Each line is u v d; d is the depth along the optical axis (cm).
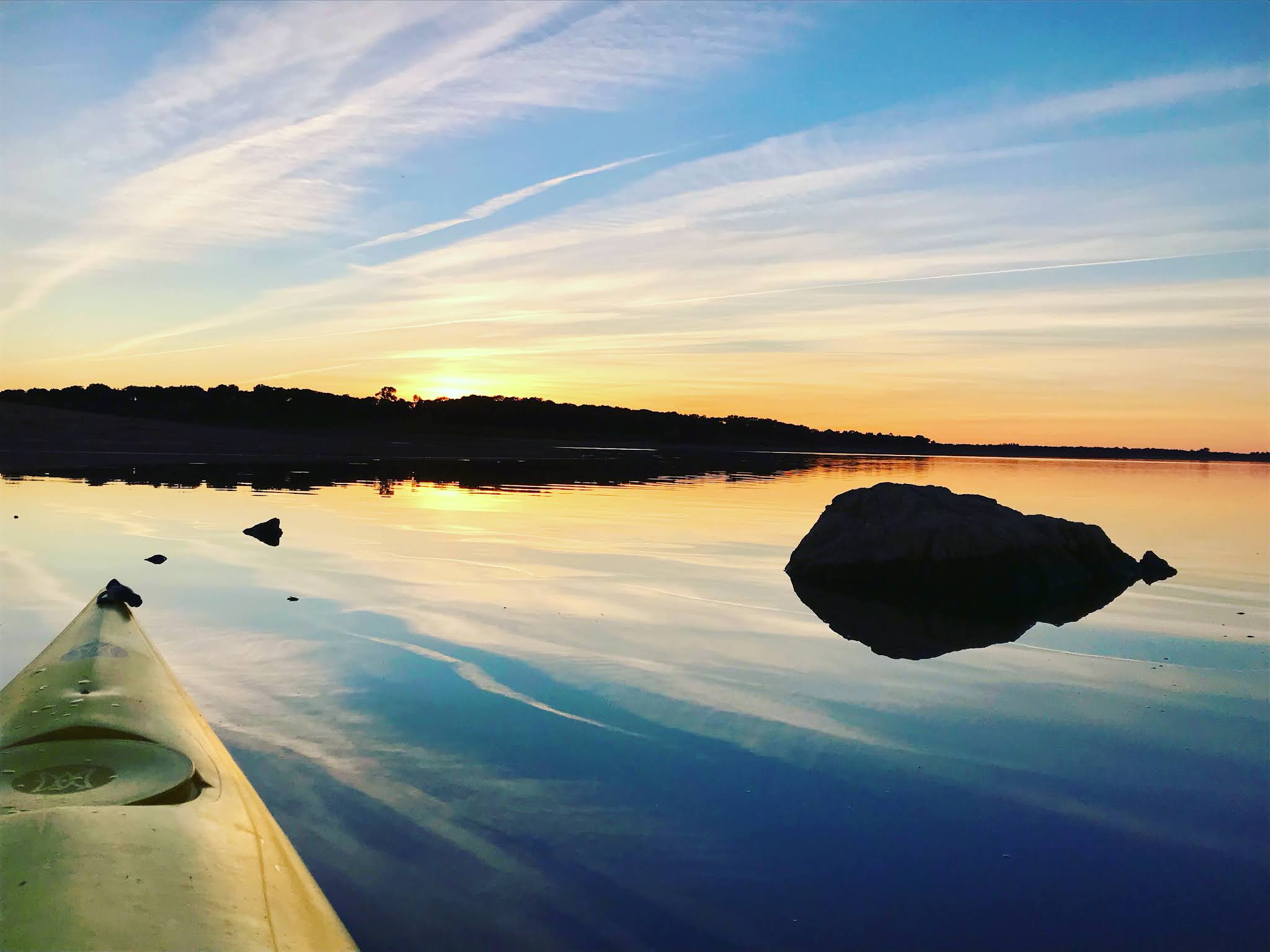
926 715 581
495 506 1838
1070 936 343
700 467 3906
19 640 705
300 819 412
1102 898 369
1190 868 394
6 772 365
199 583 946
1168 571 1141
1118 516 1931
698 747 515
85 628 598
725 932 340
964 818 436
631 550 1252
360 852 386
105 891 269
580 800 443
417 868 375
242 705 562
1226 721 580
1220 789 475
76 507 1623
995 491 2703
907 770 491
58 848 288
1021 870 389
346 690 596
